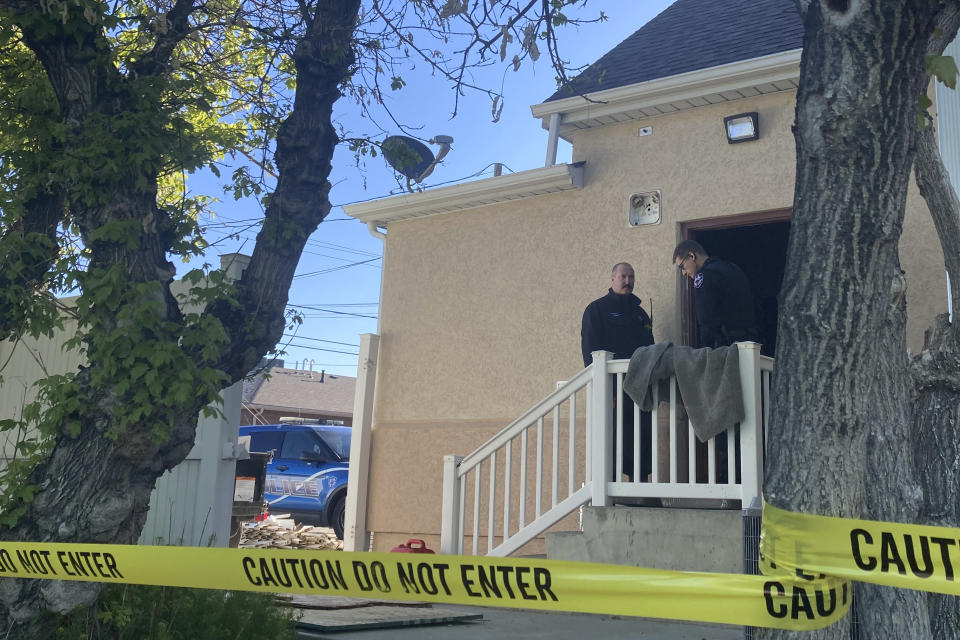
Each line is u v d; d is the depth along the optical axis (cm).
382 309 915
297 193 422
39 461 377
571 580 261
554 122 793
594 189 790
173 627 398
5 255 434
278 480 1267
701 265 625
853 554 236
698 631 475
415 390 872
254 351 407
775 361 269
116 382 362
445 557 278
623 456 627
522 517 604
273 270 412
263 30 474
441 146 490
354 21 450
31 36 396
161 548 320
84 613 367
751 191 702
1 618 346
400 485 858
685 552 516
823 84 261
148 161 399
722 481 664
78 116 404
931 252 615
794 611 238
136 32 476
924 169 384
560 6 454
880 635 278
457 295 863
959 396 381
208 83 522
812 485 249
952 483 371
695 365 538
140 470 370
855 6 255
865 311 253
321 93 430
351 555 291
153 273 390
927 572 229
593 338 645
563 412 772
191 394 370
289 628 430
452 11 427
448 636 445
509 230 840
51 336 458
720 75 695
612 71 810
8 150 452
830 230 256
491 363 827
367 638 432
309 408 3562
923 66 261
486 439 812
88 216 395
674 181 745
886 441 280
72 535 354
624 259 761
